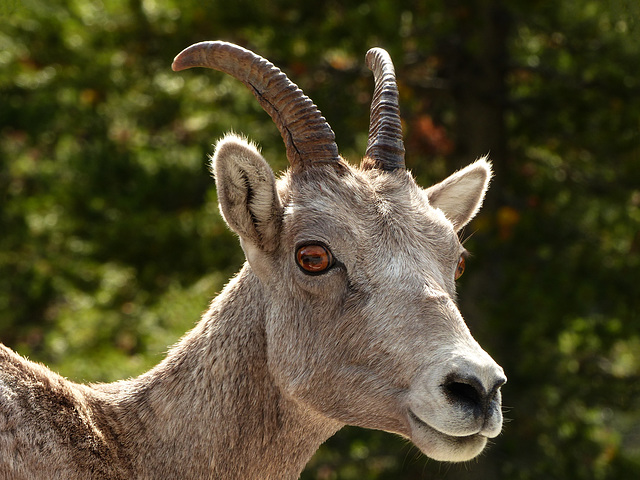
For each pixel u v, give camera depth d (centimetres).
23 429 795
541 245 2367
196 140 2608
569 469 2348
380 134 904
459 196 991
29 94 2630
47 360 2755
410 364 775
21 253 3078
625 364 2592
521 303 2145
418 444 775
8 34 2422
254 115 2403
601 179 2477
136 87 2505
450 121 2636
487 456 2280
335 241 814
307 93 2241
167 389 878
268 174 831
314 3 2228
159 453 856
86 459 819
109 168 2511
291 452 878
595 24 2317
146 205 2497
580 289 2130
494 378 746
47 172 2730
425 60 2430
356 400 806
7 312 2981
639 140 2269
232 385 865
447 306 786
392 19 2066
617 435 2684
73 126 2580
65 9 2492
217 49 888
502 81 2466
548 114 2416
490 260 2300
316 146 864
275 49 2172
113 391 898
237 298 891
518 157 2598
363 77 2294
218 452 855
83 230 2605
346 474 2409
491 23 2397
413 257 812
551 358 2317
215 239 2436
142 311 2686
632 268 2194
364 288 805
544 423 2369
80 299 2905
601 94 2316
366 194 842
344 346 807
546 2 2191
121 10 2362
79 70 2428
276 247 852
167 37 2297
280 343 844
